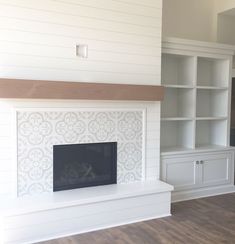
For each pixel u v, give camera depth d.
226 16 5.16
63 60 3.36
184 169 4.35
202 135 5.11
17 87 3.00
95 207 3.28
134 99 3.65
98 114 3.60
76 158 3.53
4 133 3.12
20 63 3.16
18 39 3.14
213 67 5.01
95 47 3.54
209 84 5.07
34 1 3.19
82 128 3.51
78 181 3.57
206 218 3.62
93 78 3.54
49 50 3.29
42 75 3.27
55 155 3.39
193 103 4.46
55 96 3.18
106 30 3.59
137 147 3.88
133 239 3.06
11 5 3.09
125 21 3.70
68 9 3.36
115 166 3.75
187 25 4.92
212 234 3.17
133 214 3.50
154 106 3.97
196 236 3.13
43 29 3.24
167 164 4.20
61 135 3.40
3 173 3.14
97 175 3.70
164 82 4.68
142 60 3.84
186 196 4.37
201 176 4.50
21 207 2.94
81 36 3.45
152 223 3.46
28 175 3.26
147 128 3.94
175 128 4.85
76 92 3.28
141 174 3.93
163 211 3.68
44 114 3.29
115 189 3.54
